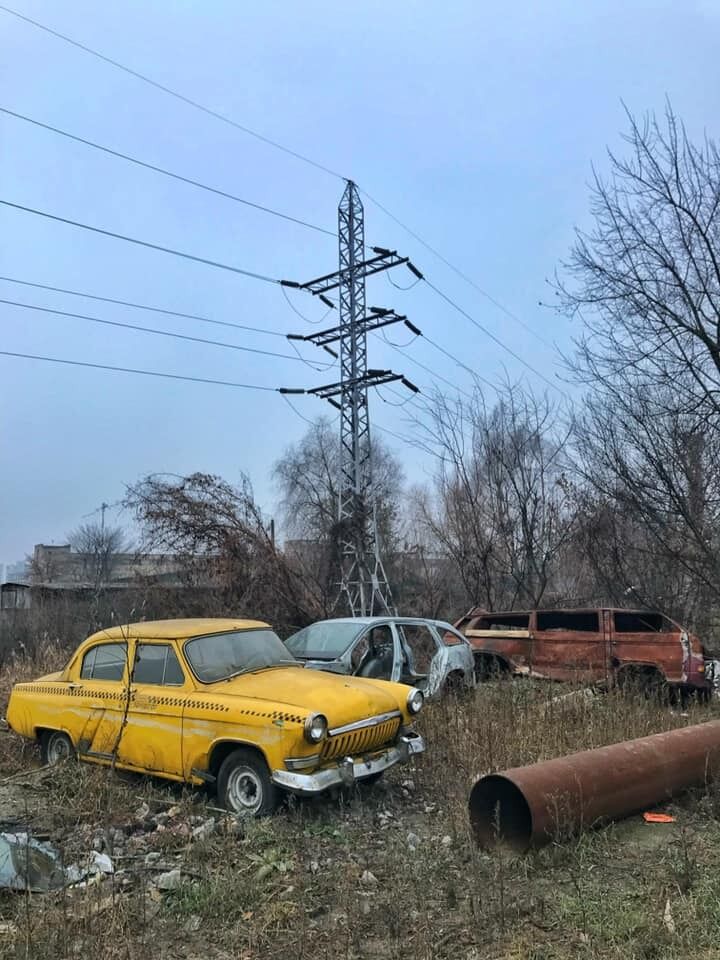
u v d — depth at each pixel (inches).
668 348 559.2
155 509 640.4
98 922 162.4
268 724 235.0
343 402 890.1
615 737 324.8
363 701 256.7
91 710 285.7
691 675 473.7
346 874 191.0
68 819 240.4
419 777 289.3
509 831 213.8
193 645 274.7
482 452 847.1
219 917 172.6
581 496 725.9
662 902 175.6
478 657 546.9
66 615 713.6
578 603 767.1
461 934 163.6
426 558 950.4
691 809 251.9
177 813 243.3
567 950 155.5
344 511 844.6
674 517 585.9
